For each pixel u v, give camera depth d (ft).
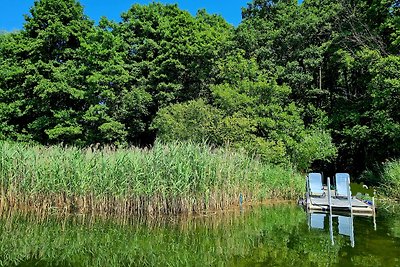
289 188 51.70
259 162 51.72
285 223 35.94
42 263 23.90
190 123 61.21
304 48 82.69
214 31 89.25
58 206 39.63
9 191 40.27
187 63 85.20
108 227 33.91
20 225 34.04
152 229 33.42
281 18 83.76
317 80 88.17
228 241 29.37
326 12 82.58
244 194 45.75
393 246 26.58
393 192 49.49
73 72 74.02
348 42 76.89
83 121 76.43
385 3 69.10
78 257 25.35
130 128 85.15
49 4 76.54
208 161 41.09
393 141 67.77
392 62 61.98
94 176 39.17
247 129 58.70
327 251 25.57
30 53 74.02
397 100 66.59
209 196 40.78
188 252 26.50
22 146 44.78
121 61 79.30
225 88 65.36
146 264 23.91
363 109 76.38
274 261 23.81
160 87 83.05
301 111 77.05
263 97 65.00
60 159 40.42
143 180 38.60
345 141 80.38
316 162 86.69
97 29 77.97
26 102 74.54
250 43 80.94
